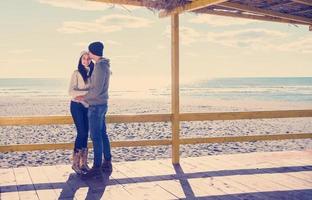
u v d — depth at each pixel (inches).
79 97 200.2
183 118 239.5
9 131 639.1
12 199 168.1
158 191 178.9
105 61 198.1
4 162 396.2
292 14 247.3
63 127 682.8
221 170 222.1
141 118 230.7
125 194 174.2
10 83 3053.6
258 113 247.9
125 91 2354.8
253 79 3513.8
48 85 2795.3
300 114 256.1
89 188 184.9
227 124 727.1
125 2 208.2
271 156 265.7
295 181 197.0
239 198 167.5
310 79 3462.1
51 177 207.3
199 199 166.2
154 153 424.2
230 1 217.3
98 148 201.9
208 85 2723.9
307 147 482.6
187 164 239.1
